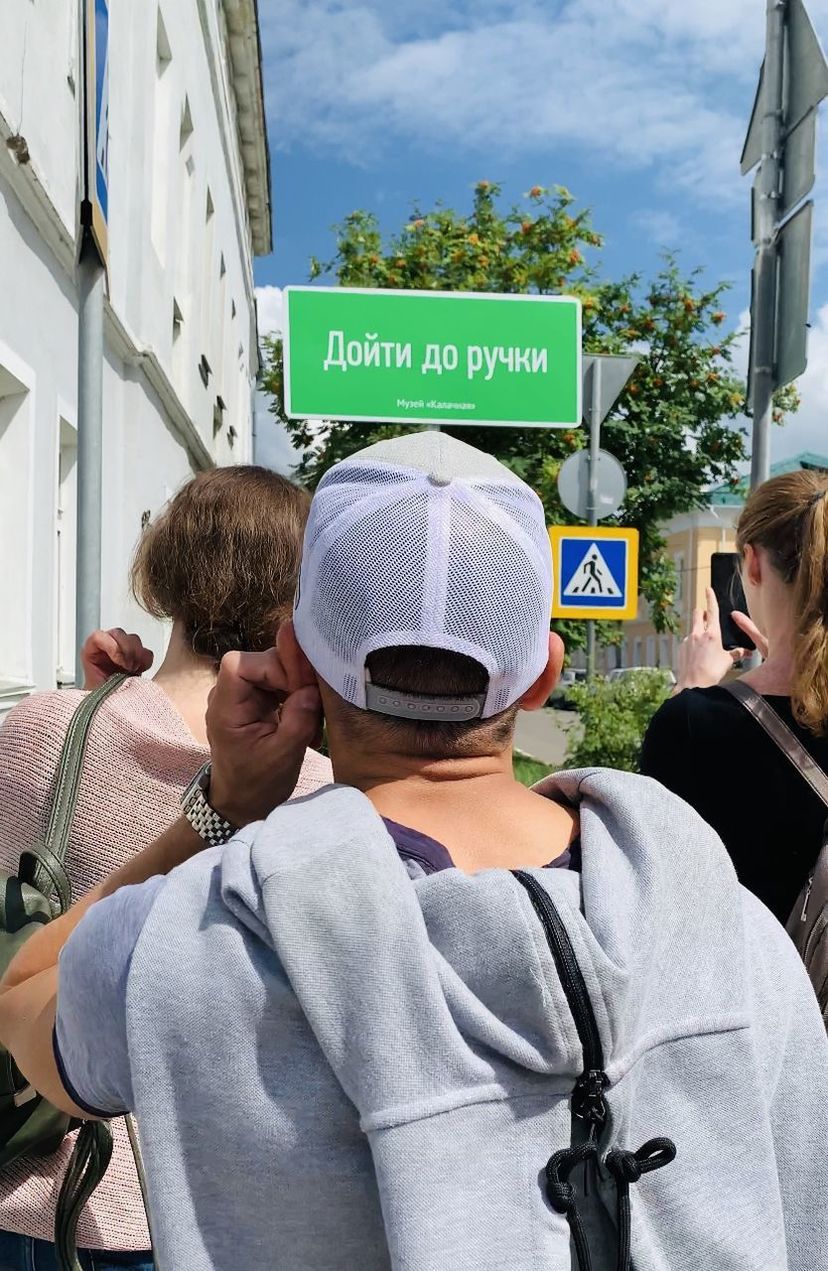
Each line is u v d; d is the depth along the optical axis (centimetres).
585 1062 88
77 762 156
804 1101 101
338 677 105
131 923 97
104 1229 148
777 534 198
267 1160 89
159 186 1082
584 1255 85
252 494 171
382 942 88
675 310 1332
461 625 100
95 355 279
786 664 195
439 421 724
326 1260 88
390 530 100
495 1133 86
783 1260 92
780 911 183
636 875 97
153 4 966
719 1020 95
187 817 120
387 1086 85
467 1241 82
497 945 88
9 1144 137
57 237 620
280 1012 90
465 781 105
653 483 1304
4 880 142
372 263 1409
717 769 188
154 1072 91
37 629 602
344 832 95
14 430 582
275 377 1505
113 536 864
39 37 571
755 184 464
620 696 805
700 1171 92
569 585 728
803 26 440
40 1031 106
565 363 730
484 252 1381
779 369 457
